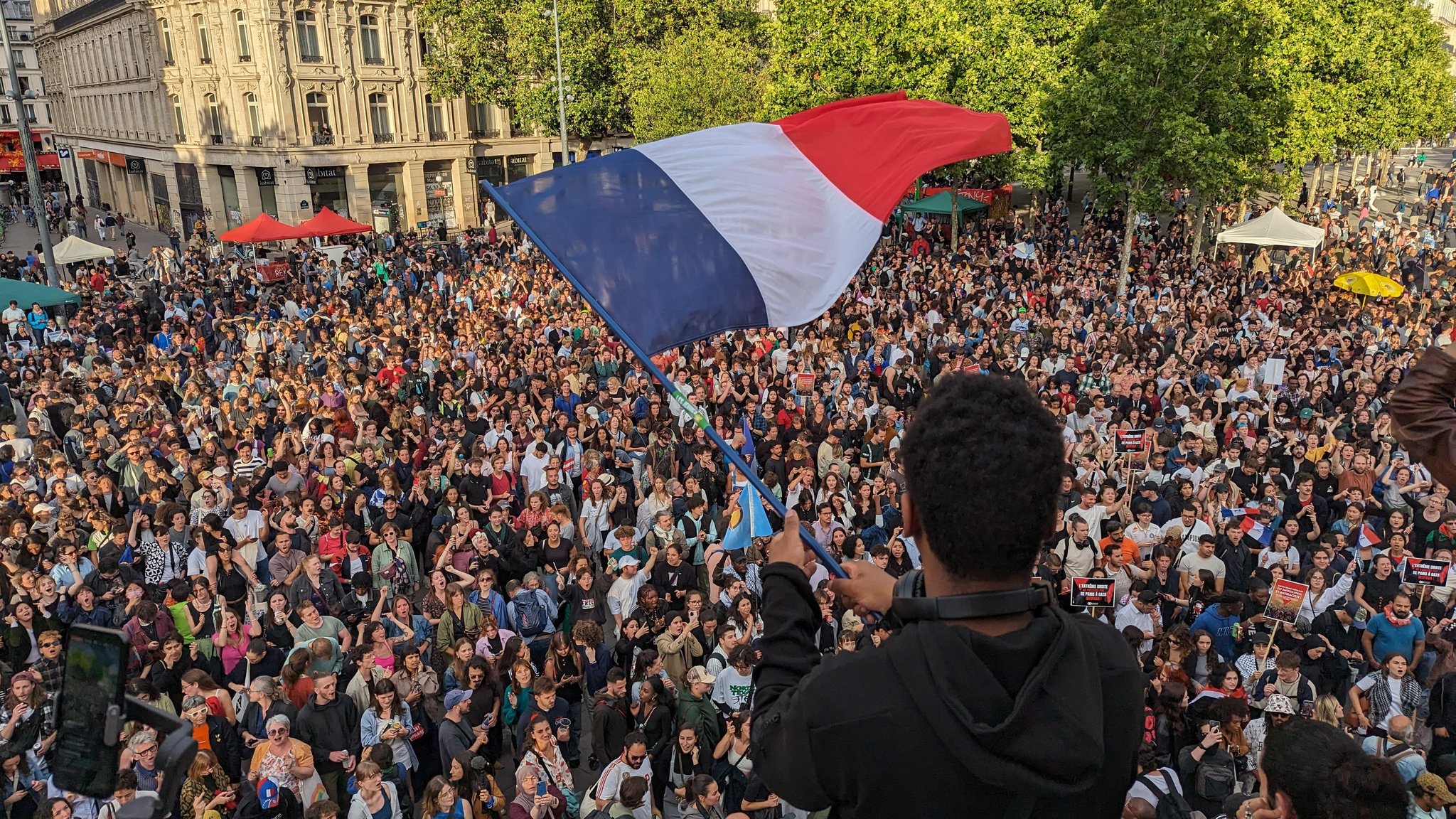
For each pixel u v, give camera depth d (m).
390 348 19.14
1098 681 1.56
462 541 11.30
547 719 8.18
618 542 11.19
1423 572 9.60
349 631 10.22
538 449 13.48
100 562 10.31
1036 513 1.53
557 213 4.42
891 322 21.56
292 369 18.75
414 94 51.84
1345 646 9.62
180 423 15.88
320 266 35.56
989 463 1.52
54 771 1.79
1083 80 27.20
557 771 7.99
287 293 28.53
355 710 8.54
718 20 42.81
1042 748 1.42
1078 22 37.06
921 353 18.86
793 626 1.88
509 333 21.28
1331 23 37.72
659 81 38.31
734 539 5.37
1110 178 28.38
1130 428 13.12
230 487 12.80
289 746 7.64
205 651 9.44
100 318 25.44
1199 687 8.58
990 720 1.45
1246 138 27.81
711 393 16.33
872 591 2.05
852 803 1.54
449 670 8.90
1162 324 20.92
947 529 1.55
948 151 4.57
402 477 13.56
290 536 11.10
